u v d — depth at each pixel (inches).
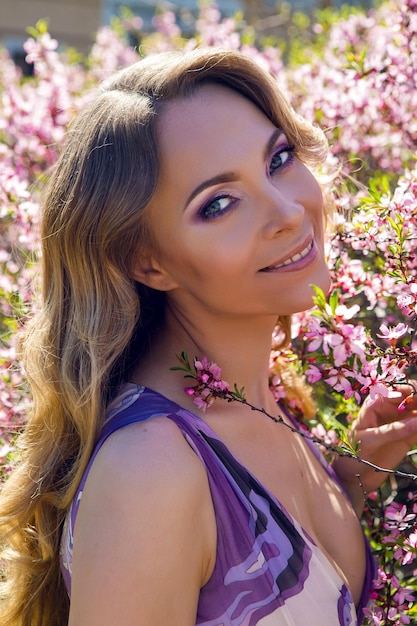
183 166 53.1
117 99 55.2
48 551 60.7
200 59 54.2
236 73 55.4
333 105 97.4
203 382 55.7
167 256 55.5
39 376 59.7
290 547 53.9
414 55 87.8
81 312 56.9
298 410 72.4
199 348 60.1
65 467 60.1
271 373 71.9
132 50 163.0
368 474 70.2
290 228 53.6
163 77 54.3
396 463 69.9
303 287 55.4
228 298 55.5
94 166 54.3
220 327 59.1
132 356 61.0
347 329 53.8
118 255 55.7
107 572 47.0
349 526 63.5
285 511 54.9
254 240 53.7
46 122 112.7
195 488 50.0
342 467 71.0
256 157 54.0
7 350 81.7
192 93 54.3
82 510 49.8
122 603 46.8
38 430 60.7
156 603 47.5
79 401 55.7
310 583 54.1
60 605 62.4
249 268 54.3
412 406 68.6
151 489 48.3
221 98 54.7
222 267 54.0
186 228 53.9
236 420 58.4
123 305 56.4
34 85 136.1
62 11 358.3
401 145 100.1
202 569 51.2
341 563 61.2
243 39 132.8
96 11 360.8
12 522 60.6
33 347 60.3
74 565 48.9
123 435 51.4
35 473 59.9
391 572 67.0
